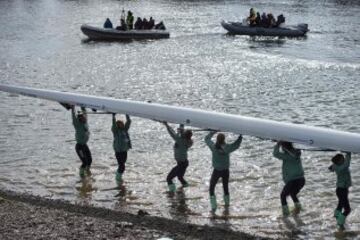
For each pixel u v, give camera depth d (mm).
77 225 15297
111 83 40312
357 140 19031
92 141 25938
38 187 20047
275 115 30828
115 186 20094
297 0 120125
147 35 63781
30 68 46656
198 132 27062
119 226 15438
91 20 86188
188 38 64375
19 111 31531
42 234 14445
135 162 22875
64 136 26828
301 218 17141
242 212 17641
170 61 49500
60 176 21266
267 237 15586
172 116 23125
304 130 20016
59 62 49594
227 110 32125
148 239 14555
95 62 49469
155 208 17969
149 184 20328
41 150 24625
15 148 24922
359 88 37906
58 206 17719
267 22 65875
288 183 17234
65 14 96750
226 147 17688
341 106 32812
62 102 26047
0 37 67062
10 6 116188
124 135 20281
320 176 21141
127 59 50875
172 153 24109
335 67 45781
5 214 16141
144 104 23922
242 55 52219
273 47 57156
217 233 15594
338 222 16578
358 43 59188
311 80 40688
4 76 43125
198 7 106812
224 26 66625
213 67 46312
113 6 111125
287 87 38375
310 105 33125
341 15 89500
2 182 20562
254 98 35125
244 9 101625
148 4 114562
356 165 22531
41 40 64250
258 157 23359
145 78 42062
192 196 19062
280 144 17391
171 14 94000
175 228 15820
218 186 19953
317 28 72562
